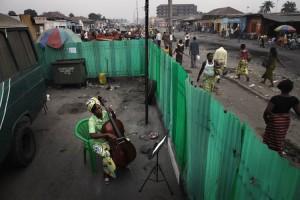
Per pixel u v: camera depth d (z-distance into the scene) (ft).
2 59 14.88
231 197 7.58
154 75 29.84
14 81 15.34
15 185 14.66
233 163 7.30
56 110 26.99
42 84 21.30
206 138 9.91
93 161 15.51
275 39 96.27
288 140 19.84
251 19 125.08
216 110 8.63
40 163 16.83
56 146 19.08
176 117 16.01
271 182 5.23
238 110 26.11
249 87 34.42
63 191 14.15
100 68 39.47
